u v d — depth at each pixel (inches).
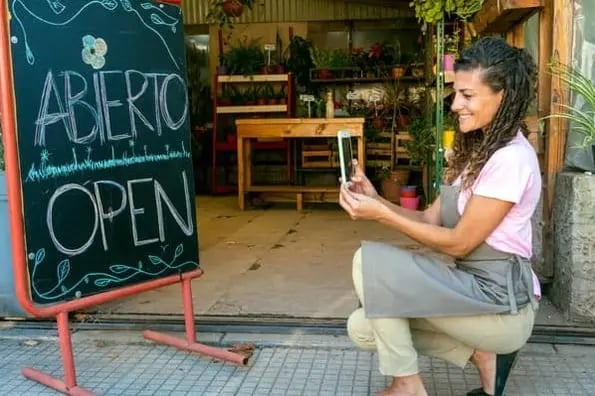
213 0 290.7
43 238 81.5
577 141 119.0
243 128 250.2
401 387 72.7
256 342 108.0
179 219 99.6
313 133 243.8
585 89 109.7
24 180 79.4
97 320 119.5
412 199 241.0
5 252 110.6
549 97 124.6
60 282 83.7
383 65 290.7
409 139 258.4
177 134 98.8
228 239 198.1
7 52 77.3
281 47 310.3
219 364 100.3
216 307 127.6
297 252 177.8
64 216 83.7
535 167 67.8
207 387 92.9
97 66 87.2
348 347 105.6
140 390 92.1
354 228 213.5
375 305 69.5
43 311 82.6
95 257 87.6
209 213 250.7
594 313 111.7
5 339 112.3
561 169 121.7
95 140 87.1
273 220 231.9
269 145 293.0
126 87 91.0
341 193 71.9
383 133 277.9
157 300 132.9
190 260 101.9
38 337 112.7
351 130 239.9
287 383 93.6
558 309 120.1
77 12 84.4
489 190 66.1
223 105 300.2
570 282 113.3
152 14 94.4
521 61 66.8
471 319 69.0
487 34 161.9
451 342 76.3
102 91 87.9
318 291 138.1
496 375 75.6
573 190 111.2
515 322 69.1
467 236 67.2
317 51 297.3
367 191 78.4
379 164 273.9
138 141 93.0
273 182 307.7
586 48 119.2
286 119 245.8
